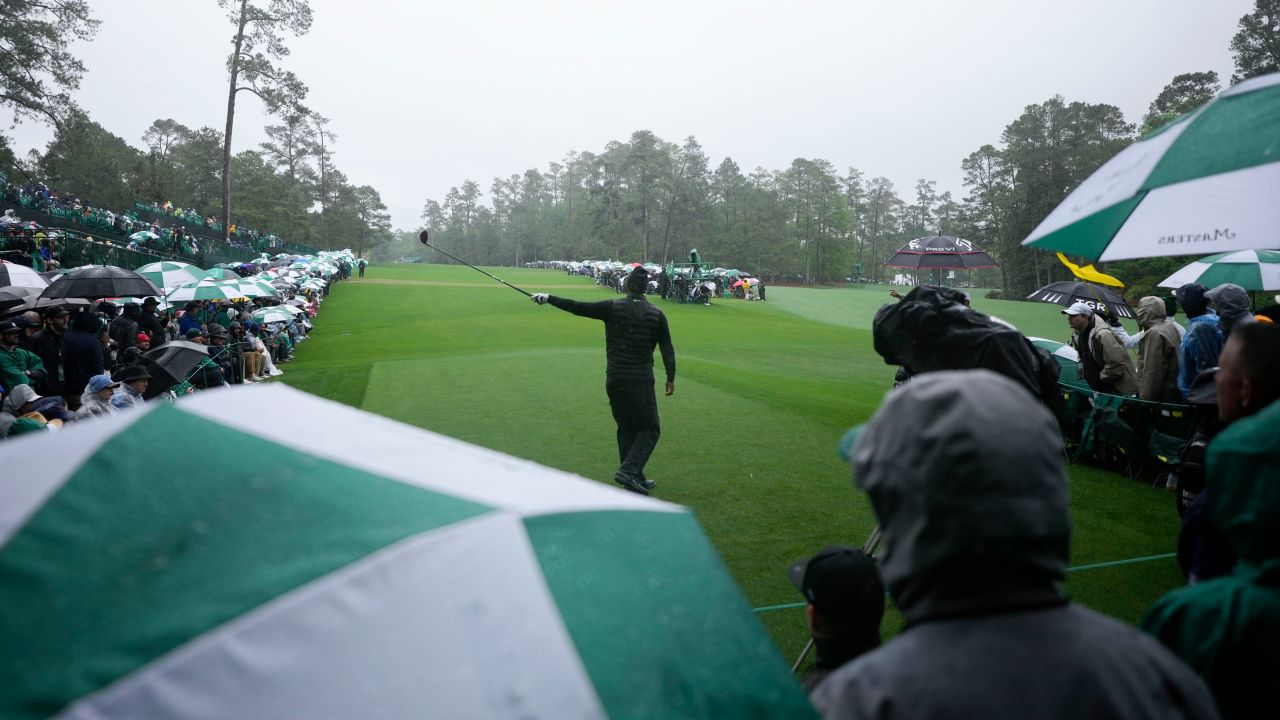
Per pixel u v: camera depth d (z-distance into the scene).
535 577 1.18
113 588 1.02
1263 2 50.94
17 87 36.28
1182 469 3.10
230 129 40.88
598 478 6.73
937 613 1.11
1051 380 3.64
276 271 35.06
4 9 35.09
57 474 1.16
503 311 32.06
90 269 11.80
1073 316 7.86
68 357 9.54
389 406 9.98
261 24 38.91
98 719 0.92
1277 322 5.88
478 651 1.07
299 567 1.08
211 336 12.45
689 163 96.25
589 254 126.00
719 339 23.42
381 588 1.08
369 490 1.26
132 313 12.30
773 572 4.71
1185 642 1.49
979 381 1.17
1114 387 7.57
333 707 0.98
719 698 1.15
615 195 107.12
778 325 30.55
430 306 34.50
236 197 86.94
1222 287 6.01
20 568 1.02
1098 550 5.21
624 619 1.18
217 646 0.98
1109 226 2.06
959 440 1.07
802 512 5.81
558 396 10.65
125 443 1.23
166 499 1.15
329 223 108.19
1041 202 72.19
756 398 10.70
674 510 1.51
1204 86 59.53
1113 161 2.24
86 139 42.31
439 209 182.62
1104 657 1.05
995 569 1.07
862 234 136.88
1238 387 1.88
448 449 1.58
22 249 24.17
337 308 33.31
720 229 105.19
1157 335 6.98
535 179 158.62
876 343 3.78
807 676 2.02
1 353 8.38
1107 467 7.33
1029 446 1.08
